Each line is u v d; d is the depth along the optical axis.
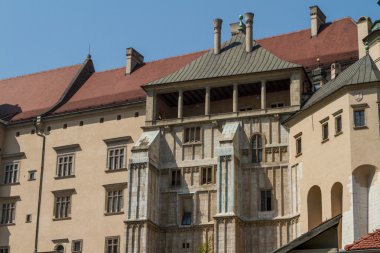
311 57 78.00
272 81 73.31
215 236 67.31
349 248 29.45
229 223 67.19
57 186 82.12
